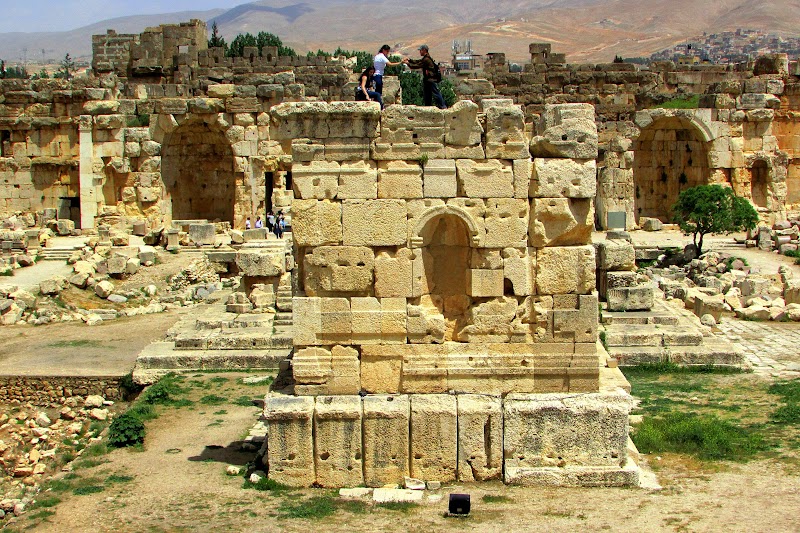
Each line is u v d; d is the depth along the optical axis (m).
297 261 18.91
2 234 50.28
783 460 19.50
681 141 64.50
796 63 68.19
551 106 19.23
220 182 61.62
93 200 59.03
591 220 18.72
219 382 28.62
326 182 18.41
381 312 18.56
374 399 18.47
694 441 20.72
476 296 18.67
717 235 57.59
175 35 76.31
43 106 64.81
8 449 27.25
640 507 16.94
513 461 18.33
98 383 30.80
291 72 63.22
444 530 16.09
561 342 18.70
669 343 29.73
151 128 58.72
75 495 18.75
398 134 18.45
